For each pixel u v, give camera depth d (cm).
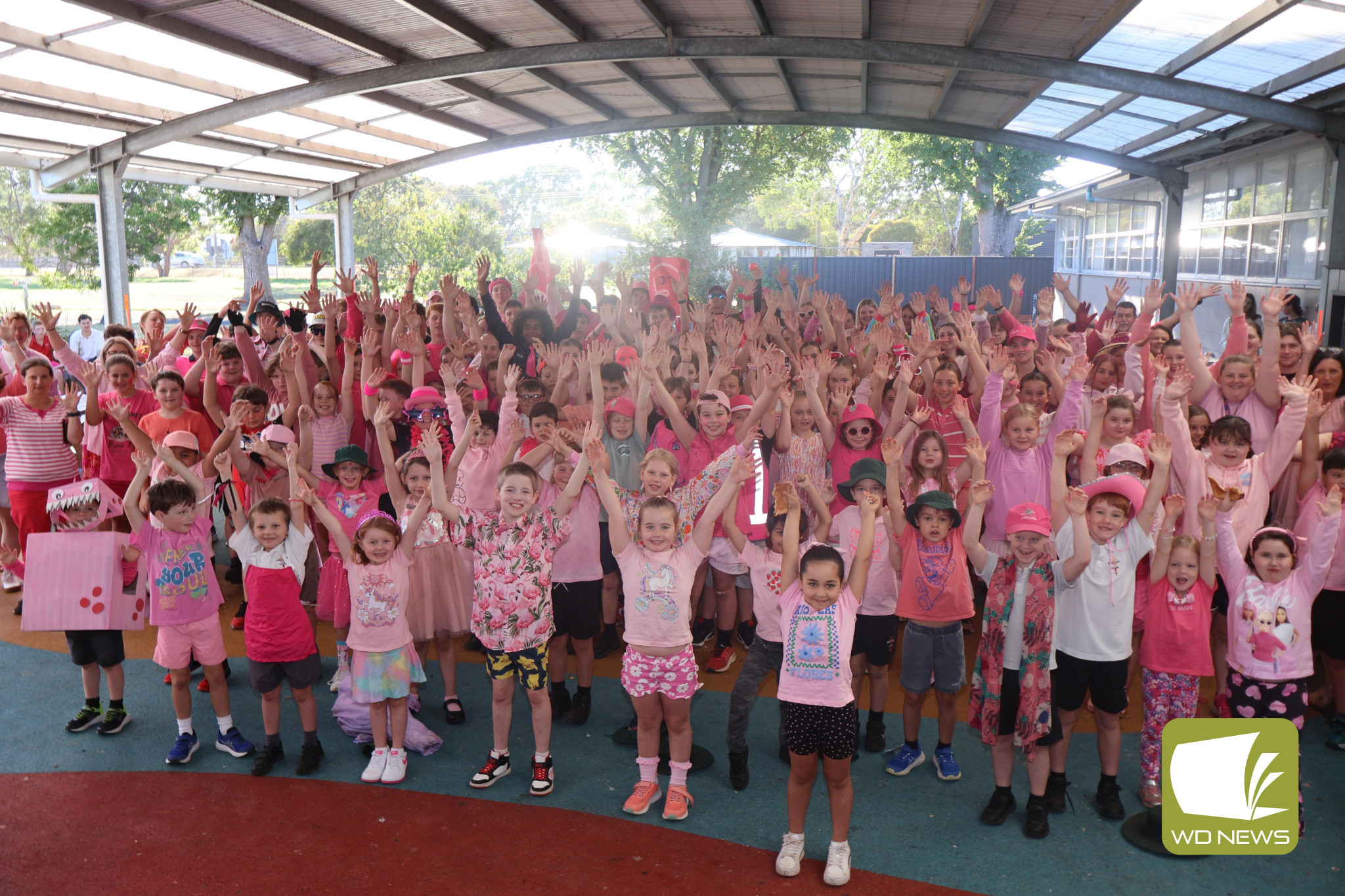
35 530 711
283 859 409
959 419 551
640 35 1220
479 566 463
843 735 382
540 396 632
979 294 930
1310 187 1280
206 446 665
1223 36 938
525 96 1538
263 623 468
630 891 386
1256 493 519
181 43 1012
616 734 523
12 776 480
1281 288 1355
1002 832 430
